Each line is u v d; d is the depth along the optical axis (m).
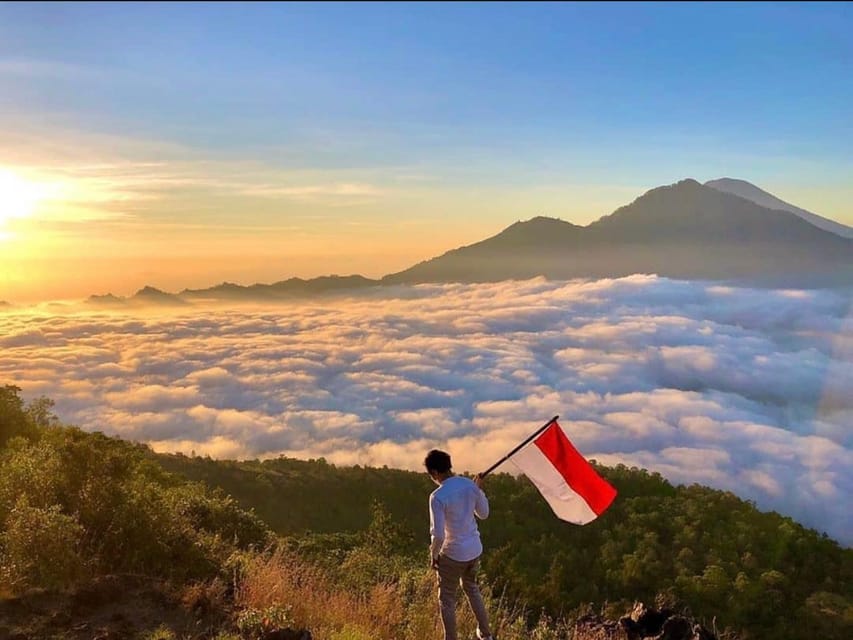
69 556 6.95
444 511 5.82
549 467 7.03
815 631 35.94
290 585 7.48
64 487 8.41
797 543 43.00
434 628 6.78
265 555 9.14
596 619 7.68
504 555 44.09
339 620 6.89
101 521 8.05
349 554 12.41
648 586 42.16
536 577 42.53
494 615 7.33
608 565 45.56
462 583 6.01
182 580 7.61
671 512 52.88
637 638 6.72
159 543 7.91
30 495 8.21
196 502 12.48
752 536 45.41
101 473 8.66
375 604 7.42
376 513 29.84
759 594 38.06
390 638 6.87
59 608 6.41
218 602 7.00
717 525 49.00
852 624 35.97
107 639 5.89
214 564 8.27
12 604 6.41
